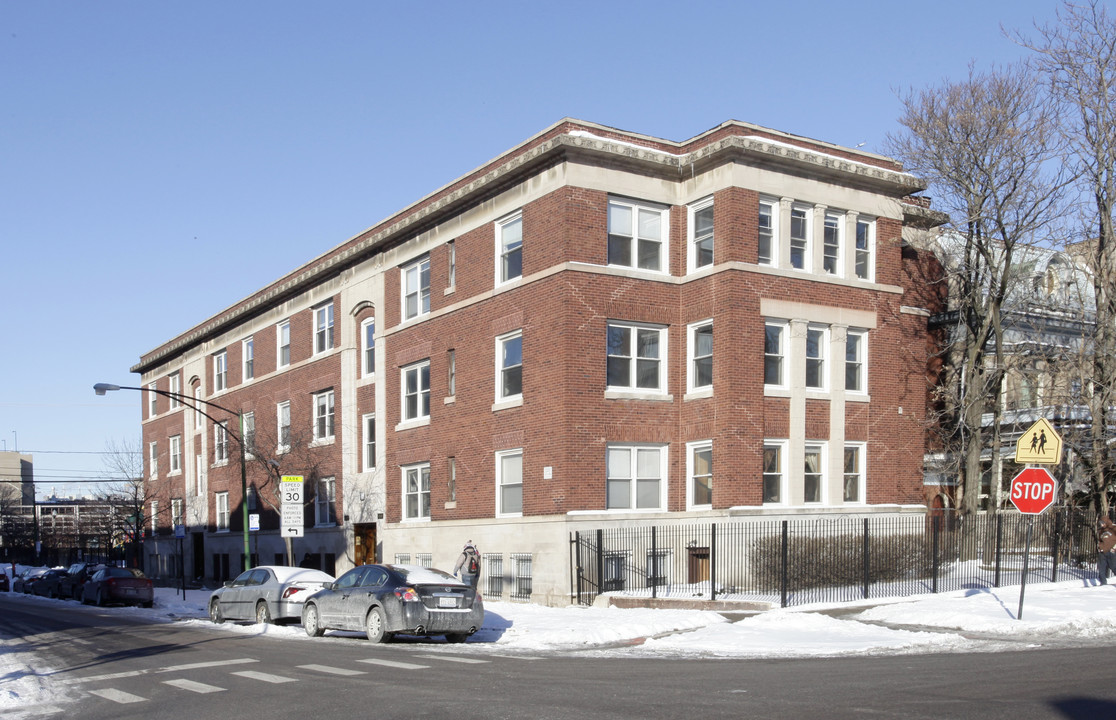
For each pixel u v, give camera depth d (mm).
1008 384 34000
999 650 15367
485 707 11055
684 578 27062
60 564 88312
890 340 29672
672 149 29094
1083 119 29188
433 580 18625
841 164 28609
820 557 24219
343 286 38906
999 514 24906
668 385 28047
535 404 27641
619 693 11867
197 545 53531
